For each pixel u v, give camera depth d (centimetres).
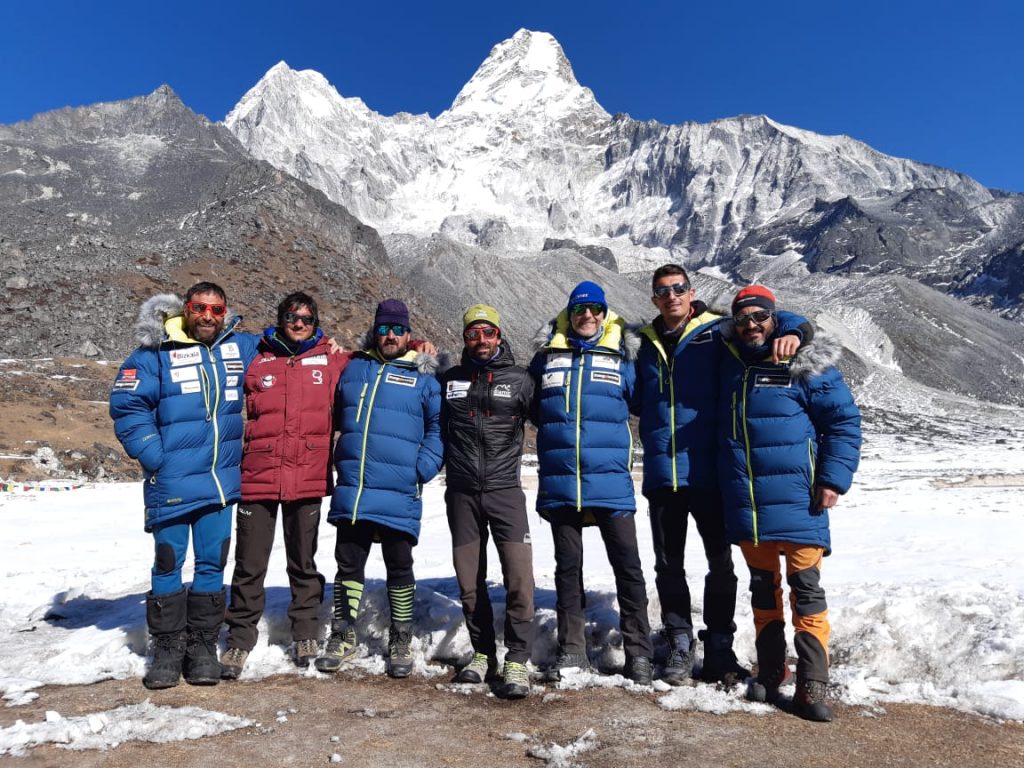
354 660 487
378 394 484
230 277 5809
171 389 460
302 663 477
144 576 744
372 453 476
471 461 464
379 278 7312
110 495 1694
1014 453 5881
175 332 469
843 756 339
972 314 17250
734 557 778
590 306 464
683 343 462
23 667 472
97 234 6400
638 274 16738
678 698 409
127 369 463
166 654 442
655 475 459
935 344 15112
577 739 359
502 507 457
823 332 430
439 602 539
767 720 383
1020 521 1235
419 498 489
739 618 491
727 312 475
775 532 412
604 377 464
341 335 5466
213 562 456
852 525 1198
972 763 333
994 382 14075
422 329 6925
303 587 486
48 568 817
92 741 352
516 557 450
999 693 396
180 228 7681
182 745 352
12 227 9844
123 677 452
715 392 456
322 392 488
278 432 477
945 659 436
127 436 452
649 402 472
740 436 431
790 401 425
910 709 396
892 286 17438
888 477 3362
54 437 2489
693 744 352
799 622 399
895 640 455
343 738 363
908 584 580
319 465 485
